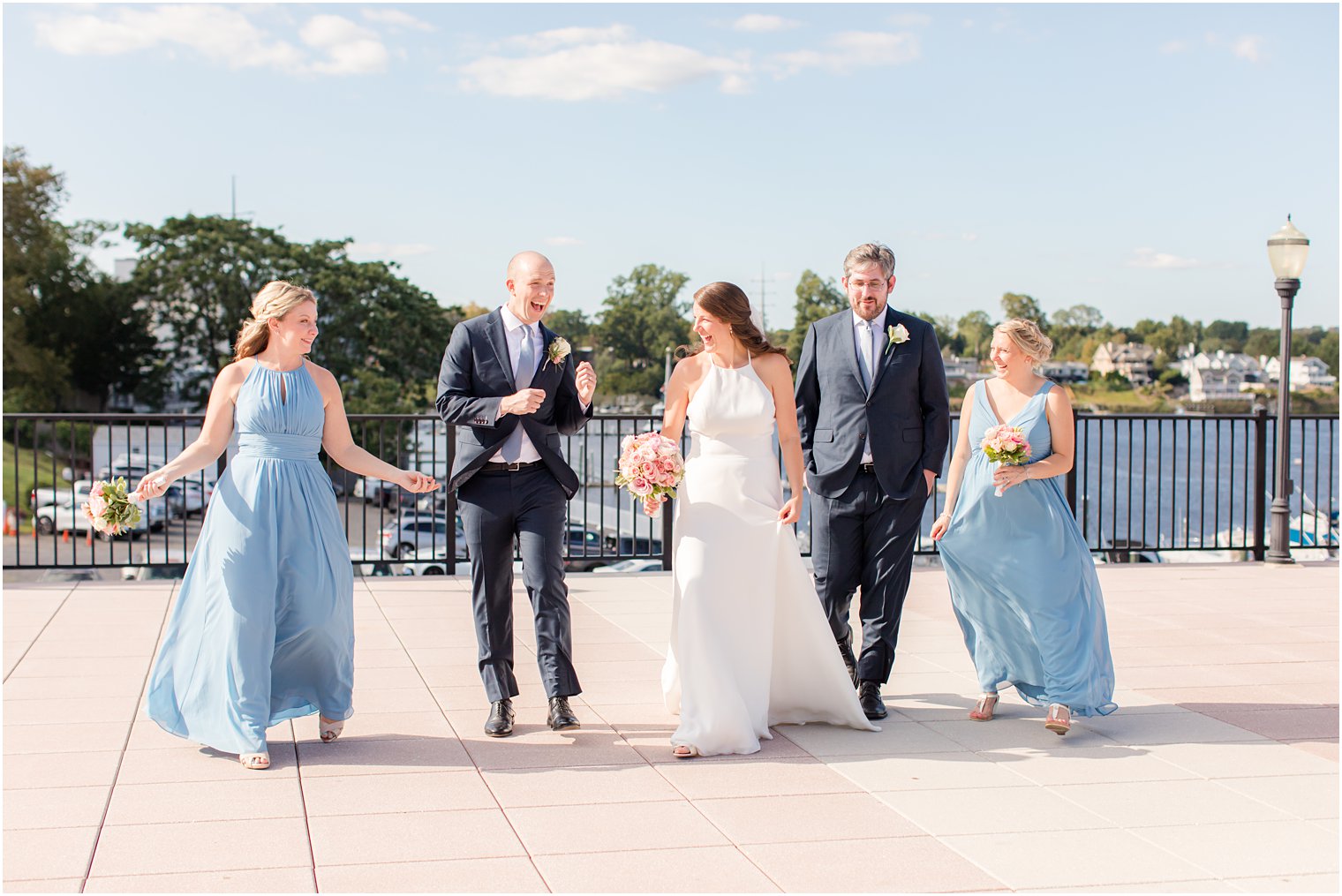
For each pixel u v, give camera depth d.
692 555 4.46
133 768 4.06
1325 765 4.27
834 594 4.98
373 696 5.10
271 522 4.19
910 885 3.18
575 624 6.75
